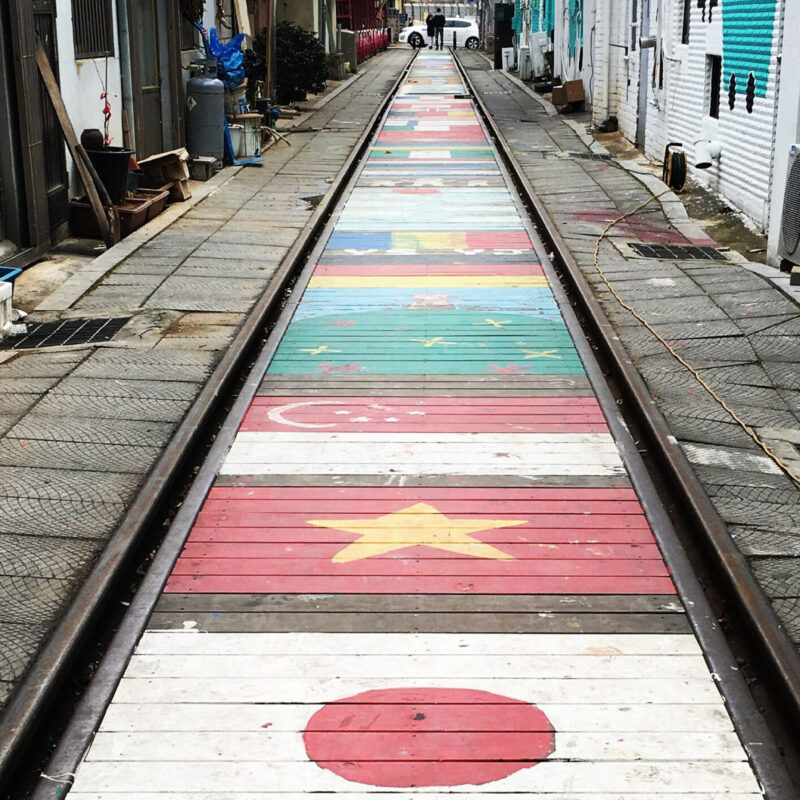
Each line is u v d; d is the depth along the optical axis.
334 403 7.23
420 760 3.74
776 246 10.91
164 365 7.80
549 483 5.98
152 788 3.61
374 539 5.31
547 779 3.65
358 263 11.32
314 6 34.59
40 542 5.13
